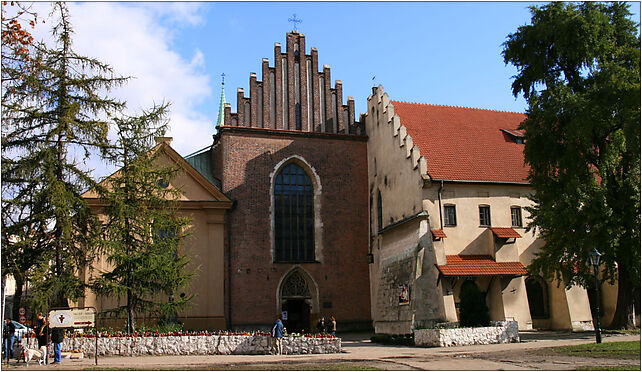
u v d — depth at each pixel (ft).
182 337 84.94
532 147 100.01
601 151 98.22
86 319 72.90
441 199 115.14
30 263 88.07
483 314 99.60
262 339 85.56
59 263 88.63
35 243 88.99
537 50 103.45
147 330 95.14
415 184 117.60
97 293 91.30
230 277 131.54
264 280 133.49
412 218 115.14
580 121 90.68
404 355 79.00
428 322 107.34
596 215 92.43
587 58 98.99
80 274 118.93
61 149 91.04
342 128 148.15
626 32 101.76
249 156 138.62
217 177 142.00
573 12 98.37
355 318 137.80
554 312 116.98
